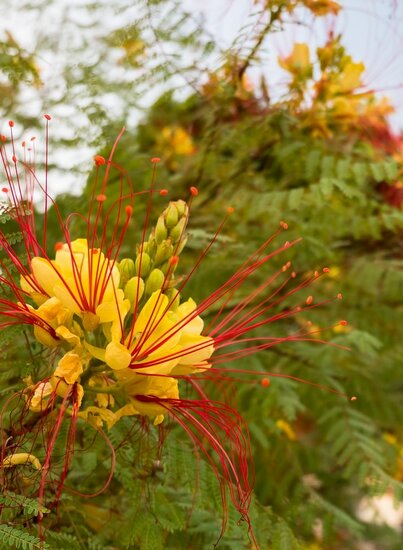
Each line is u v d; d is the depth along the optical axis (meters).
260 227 0.63
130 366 0.34
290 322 0.70
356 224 0.65
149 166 0.61
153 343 0.33
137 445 0.40
